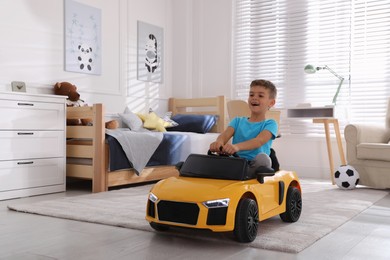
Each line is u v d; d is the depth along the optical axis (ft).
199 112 16.79
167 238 6.33
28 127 10.42
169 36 17.79
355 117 14.89
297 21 16.01
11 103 10.02
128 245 5.96
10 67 11.60
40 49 12.38
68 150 11.78
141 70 16.20
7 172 9.97
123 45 15.35
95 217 7.62
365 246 6.01
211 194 5.81
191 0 17.83
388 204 9.64
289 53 16.14
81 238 6.33
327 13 15.46
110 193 10.64
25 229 6.88
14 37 11.69
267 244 5.89
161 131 14.37
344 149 14.96
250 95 7.36
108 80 14.73
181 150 13.20
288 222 7.41
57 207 8.59
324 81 15.49
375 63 14.61
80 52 13.60
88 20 13.85
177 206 5.97
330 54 15.39
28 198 10.15
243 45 17.04
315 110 14.56
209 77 17.60
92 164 11.27
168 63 17.75
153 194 6.24
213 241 6.18
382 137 12.63
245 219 5.91
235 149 6.63
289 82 16.14
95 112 11.09
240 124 7.50
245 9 17.06
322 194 10.98
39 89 12.36
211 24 17.54
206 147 14.34
